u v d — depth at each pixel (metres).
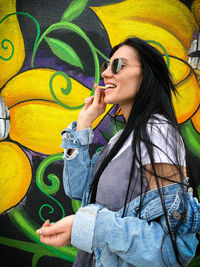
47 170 1.91
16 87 1.94
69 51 1.84
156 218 0.77
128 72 0.95
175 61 1.68
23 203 1.94
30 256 1.92
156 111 0.88
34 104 1.92
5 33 1.92
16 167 1.96
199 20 1.64
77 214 0.75
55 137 1.89
